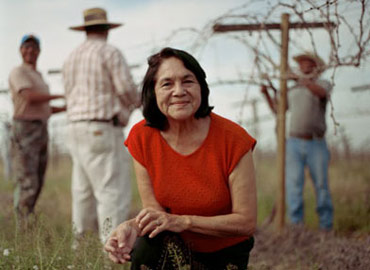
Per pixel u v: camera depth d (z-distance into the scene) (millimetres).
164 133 2365
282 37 4293
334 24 3398
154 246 2350
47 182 9789
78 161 4059
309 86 4836
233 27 4266
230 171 2303
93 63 3988
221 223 2254
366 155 12797
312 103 5145
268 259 4012
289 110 5340
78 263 2697
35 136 4793
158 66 2244
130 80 4016
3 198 5340
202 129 2322
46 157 4988
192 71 2219
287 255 4086
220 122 2344
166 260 2379
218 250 2484
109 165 3957
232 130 2307
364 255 3494
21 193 4637
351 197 6582
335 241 4145
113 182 3967
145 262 2361
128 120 4168
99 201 3969
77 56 4086
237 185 2301
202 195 2332
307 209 6102
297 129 5211
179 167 2336
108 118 3965
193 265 2465
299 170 5199
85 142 3959
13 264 2621
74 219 4086
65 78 4141
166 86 2215
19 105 4742
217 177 2309
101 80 3986
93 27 4148
